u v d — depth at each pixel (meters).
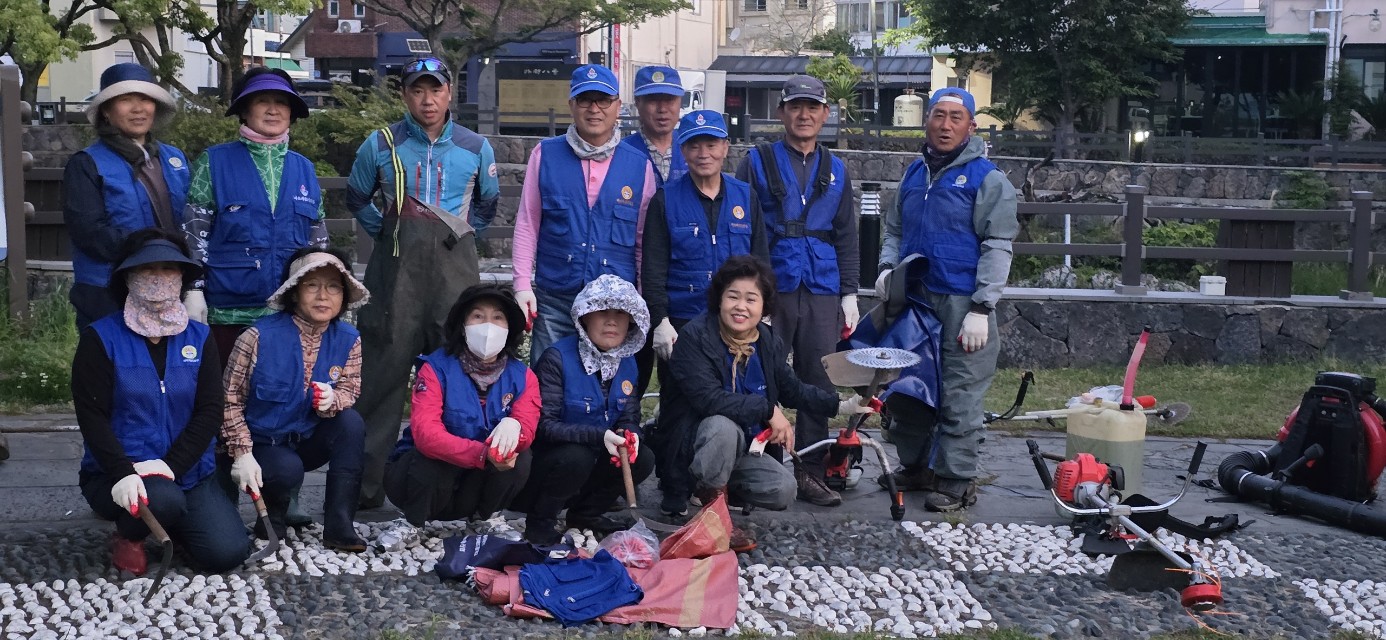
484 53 24.05
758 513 5.54
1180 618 4.38
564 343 5.03
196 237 4.95
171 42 30.44
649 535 4.65
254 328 4.72
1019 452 7.05
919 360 5.36
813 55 42.66
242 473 4.54
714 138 5.25
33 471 5.88
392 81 19.36
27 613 4.02
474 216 5.66
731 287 4.95
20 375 7.52
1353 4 26.53
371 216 5.41
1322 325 9.66
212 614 4.09
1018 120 27.88
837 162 5.86
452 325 4.81
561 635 4.00
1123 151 22.06
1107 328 9.59
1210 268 17.20
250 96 4.96
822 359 5.37
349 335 4.90
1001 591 4.63
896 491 5.48
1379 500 6.13
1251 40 26.94
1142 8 24.12
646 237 5.43
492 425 4.77
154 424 4.36
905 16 42.28
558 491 4.86
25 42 16.70
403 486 4.80
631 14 24.34
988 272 5.64
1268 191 20.28
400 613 4.14
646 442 5.34
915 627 4.21
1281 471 5.98
